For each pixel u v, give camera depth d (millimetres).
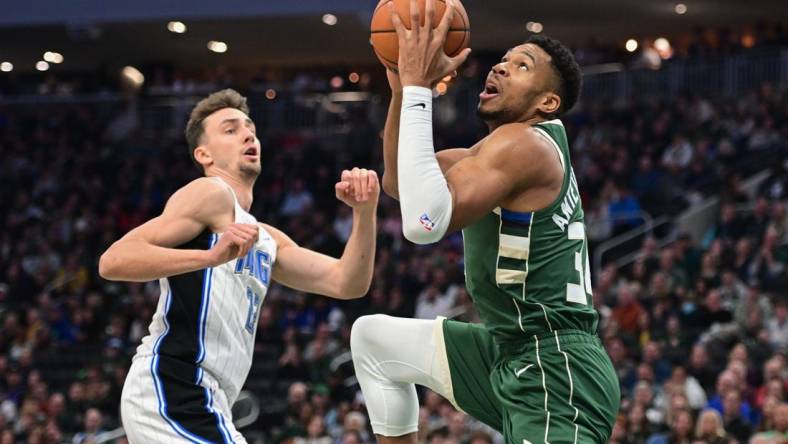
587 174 20297
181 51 29328
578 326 4621
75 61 30578
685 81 22891
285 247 4980
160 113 26000
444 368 4867
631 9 25453
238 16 24562
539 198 4477
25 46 28578
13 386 16484
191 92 26578
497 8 25438
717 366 12891
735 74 22531
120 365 15898
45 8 25156
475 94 23688
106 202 23344
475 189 4305
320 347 15266
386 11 4418
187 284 4551
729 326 13273
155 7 24781
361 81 27438
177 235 4480
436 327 4910
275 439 13000
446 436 11398
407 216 4203
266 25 26156
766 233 15906
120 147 25422
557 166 4496
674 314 14234
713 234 17141
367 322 4969
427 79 4297
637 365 13297
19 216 22844
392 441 4930
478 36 27938
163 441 4480
